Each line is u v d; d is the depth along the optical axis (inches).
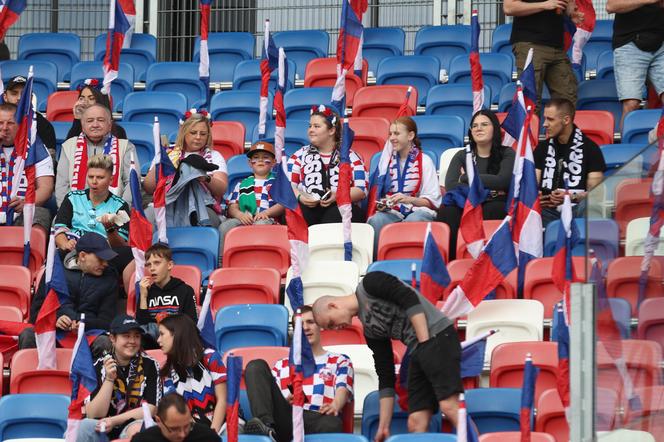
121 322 988.6
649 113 1381.6
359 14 1470.2
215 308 1161.4
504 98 1483.8
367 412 956.6
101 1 1814.7
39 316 1067.3
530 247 1137.4
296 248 1142.3
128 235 1210.6
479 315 1066.7
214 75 1686.8
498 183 1205.1
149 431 878.4
